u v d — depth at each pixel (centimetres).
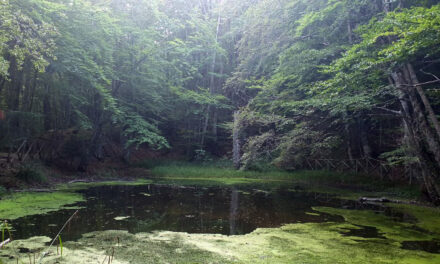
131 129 1641
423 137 899
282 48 1625
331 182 1368
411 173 1133
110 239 436
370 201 893
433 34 648
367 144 1439
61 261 344
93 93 1524
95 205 709
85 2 1456
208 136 2330
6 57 1073
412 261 377
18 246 392
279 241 456
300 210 725
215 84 2611
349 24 1347
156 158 2197
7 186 869
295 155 1383
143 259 360
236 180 1482
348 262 370
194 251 396
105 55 1495
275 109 1491
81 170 1440
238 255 386
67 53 1216
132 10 1958
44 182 1037
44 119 1414
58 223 521
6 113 1101
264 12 1841
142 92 1841
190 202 798
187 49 2162
